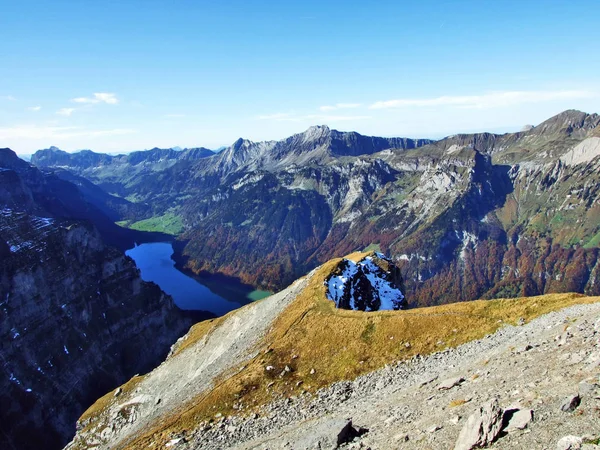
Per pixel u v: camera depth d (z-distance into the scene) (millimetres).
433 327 61094
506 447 20906
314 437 35656
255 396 59969
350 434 34500
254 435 49812
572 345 33094
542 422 21625
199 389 73062
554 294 58125
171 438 56594
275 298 103562
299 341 71000
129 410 96688
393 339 62125
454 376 41000
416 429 29219
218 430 54562
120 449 63719
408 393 42281
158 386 100938
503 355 40156
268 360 67812
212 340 106250
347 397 51719
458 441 23469
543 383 27297
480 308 62031
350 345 64562
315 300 84500
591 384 23047
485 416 23484
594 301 51094
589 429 19000
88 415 104812
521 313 56062
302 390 57719
